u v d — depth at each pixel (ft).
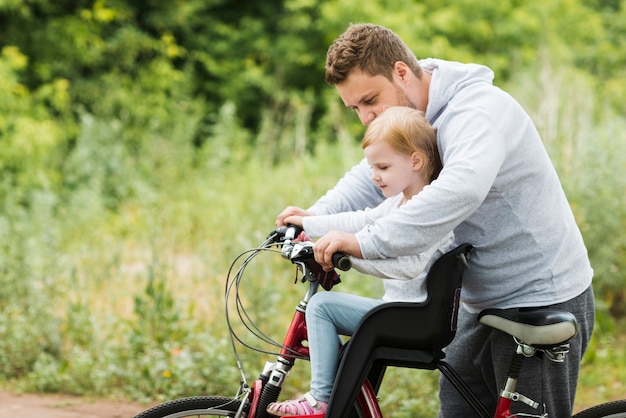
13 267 25.85
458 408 13.91
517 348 11.87
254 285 23.85
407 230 11.23
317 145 50.75
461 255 11.75
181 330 23.18
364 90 12.50
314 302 12.07
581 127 32.53
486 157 11.44
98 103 55.52
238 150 51.31
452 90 12.23
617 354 25.53
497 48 60.29
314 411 11.75
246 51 62.23
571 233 12.38
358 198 13.88
